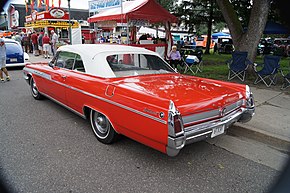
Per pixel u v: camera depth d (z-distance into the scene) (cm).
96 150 328
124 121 289
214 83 360
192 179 266
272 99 557
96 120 355
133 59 388
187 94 284
